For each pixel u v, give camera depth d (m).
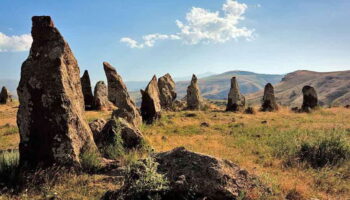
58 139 8.78
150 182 6.61
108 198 6.91
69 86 9.29
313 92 32.44
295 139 13.15
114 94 22.58
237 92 31.94
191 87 34.53
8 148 14.18
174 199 6.59
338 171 9.84
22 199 7.08
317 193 7.84
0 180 8.20
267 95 33.09
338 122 21.67
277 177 8.95
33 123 8.90
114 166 9.23
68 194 7.29
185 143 14.97
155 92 23.69
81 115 9.91
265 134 17.31
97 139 12.62
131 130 12.75
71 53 9.71
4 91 41.38
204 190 6.43
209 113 28.45
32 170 8.49
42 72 8.88
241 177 6.95
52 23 9.23
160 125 21.08
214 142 15.21
